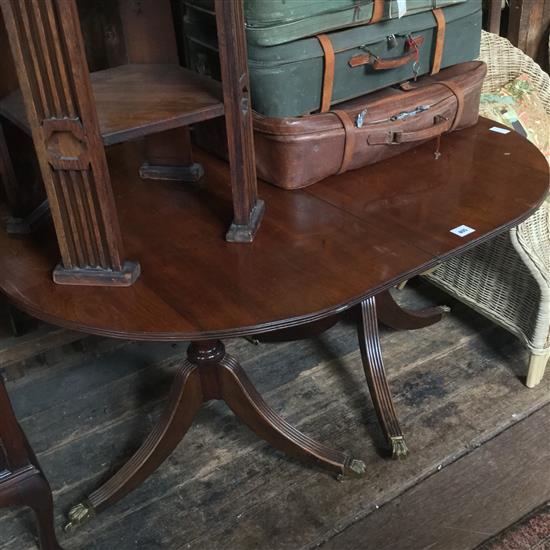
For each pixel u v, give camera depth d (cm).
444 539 143
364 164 147
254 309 108
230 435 168
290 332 178
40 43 94
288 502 151
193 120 114
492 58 202
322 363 188
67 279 116
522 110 195
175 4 165
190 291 113
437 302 209
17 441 120
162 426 147
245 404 147
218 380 146
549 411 171
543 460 158
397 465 158
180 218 134
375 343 162
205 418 173
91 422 174
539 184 138
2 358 175
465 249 120
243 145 118
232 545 143
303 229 128
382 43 141
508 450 161
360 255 119
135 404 179
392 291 214
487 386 178
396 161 150
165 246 125
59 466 162
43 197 137
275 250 122
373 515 148
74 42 93
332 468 152
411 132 144
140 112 114
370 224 128
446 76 157
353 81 141
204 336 104
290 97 133
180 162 147
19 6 91
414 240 122
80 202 108
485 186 138
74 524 146
